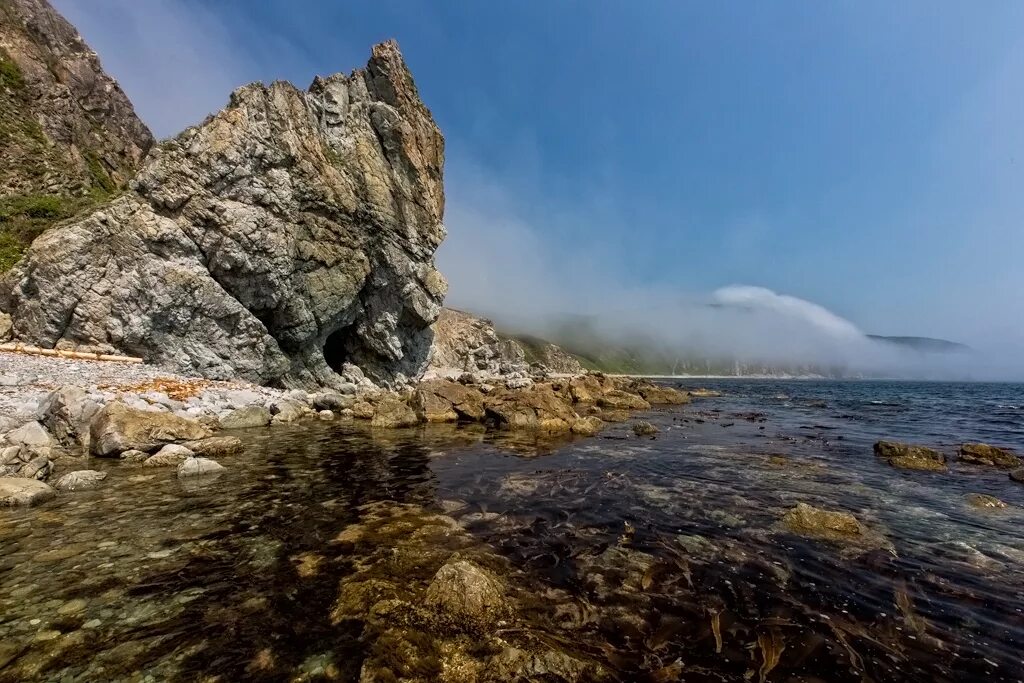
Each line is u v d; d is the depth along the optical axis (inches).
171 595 246.4
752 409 1582.2
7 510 369.1
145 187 1148.5
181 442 591.2
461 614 228.4
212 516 371.2
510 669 192.2
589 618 234.7
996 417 1380.4
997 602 257.1
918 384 5595.5
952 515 410.0
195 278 1156.5
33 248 1067.3
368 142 1659.7
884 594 264.8
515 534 349.7
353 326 1681.8
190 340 1168.8
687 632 224.4
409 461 606.9
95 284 1076.5
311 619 226.4
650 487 494.3
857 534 357.4
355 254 1515.7
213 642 206.5
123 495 417.1
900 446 695.7
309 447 679.1
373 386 1647.4
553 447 735.1
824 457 685.3
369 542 326.6
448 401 1061.8
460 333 3486.7
